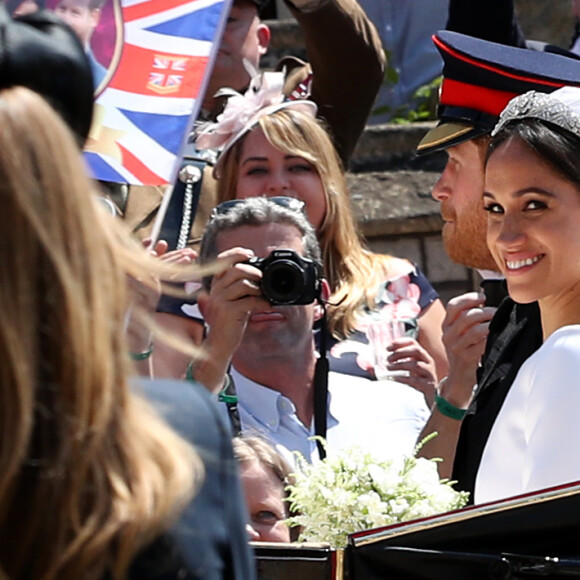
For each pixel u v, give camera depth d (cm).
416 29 2431
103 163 1231
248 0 1681
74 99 548
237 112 1477
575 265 867
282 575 753
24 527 487
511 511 733
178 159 1232
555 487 731
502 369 979
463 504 923
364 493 902
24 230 494
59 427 490
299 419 1214
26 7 811
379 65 1728
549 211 866
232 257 1150
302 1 1667
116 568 491
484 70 1091
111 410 503
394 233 2003
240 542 545
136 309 554
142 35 1248
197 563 517
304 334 1219
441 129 1112
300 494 911
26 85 535
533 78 1074
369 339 1366
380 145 2112
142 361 1055
